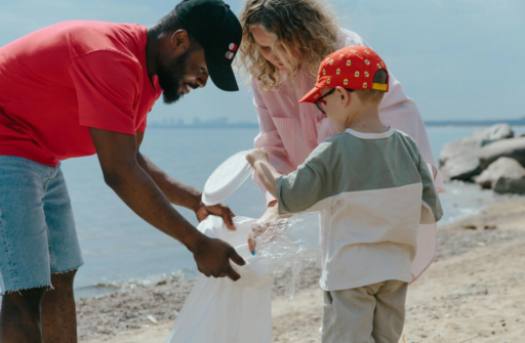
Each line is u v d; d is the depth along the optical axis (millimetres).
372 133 3207
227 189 3561
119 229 12633
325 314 3318
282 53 3662
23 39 3432
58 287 3869
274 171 3395
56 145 3508
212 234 3643
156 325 6223
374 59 3248
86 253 10328
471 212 14305
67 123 3424
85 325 6230
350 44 3703
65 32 3312
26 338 3404
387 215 3170
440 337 4809
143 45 3361
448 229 11461
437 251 9312
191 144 69438
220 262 3262
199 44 3314
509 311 5312
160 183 3945
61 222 3793
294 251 3574
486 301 5695
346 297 3201
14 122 3391
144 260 9789
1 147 3381
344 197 3168
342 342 3203
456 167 21609
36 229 3404
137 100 3338
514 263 7359
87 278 8625
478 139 22562
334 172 3197
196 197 3959
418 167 3330
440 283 6754
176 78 3383
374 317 3295
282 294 6949
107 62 3180
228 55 3330
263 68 3805
